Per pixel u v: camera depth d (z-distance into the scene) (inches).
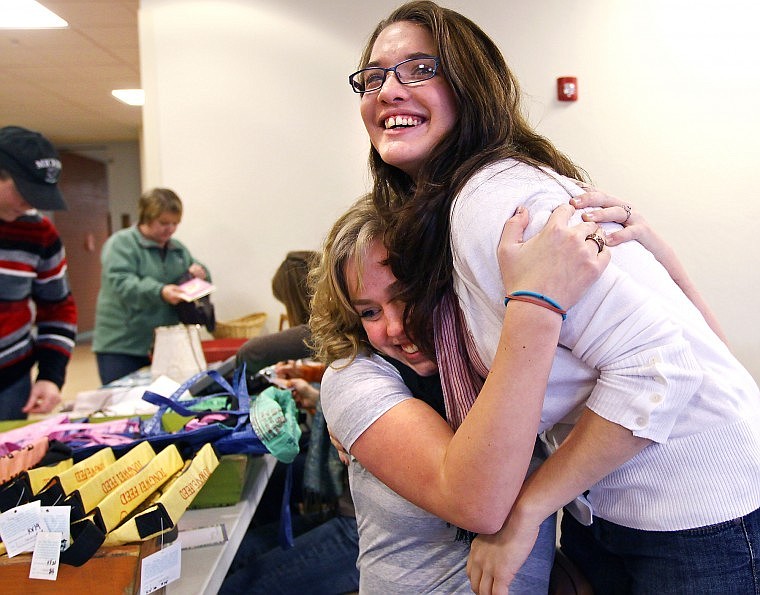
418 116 33.6
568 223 27.9
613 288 27.0
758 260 137.8
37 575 32.6
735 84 134.6
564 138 136.6
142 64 136.2
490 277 28.6
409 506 34.4
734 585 29.6
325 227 138.9
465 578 34.2
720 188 137.0
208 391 74.0
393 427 31.0
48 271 92.8
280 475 74.8
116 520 35.2
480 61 32.5
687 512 29.3
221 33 135.8
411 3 34.9
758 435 29.5
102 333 122.5
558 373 29.7
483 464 26.7
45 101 240.7
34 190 77.9
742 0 132.5
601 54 135.0
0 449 47.0
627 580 35.7
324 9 135.3
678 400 26.8
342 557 57.4
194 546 42.9
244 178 138.6
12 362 88.3
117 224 332.2
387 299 33.2
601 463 28.0
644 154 136.9
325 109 136.9
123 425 54.5
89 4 147.5
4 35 168.6
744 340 139.2
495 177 29.8
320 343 38.0
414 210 31.1
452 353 32.2
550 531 35.4
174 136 137.6
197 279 118.5
